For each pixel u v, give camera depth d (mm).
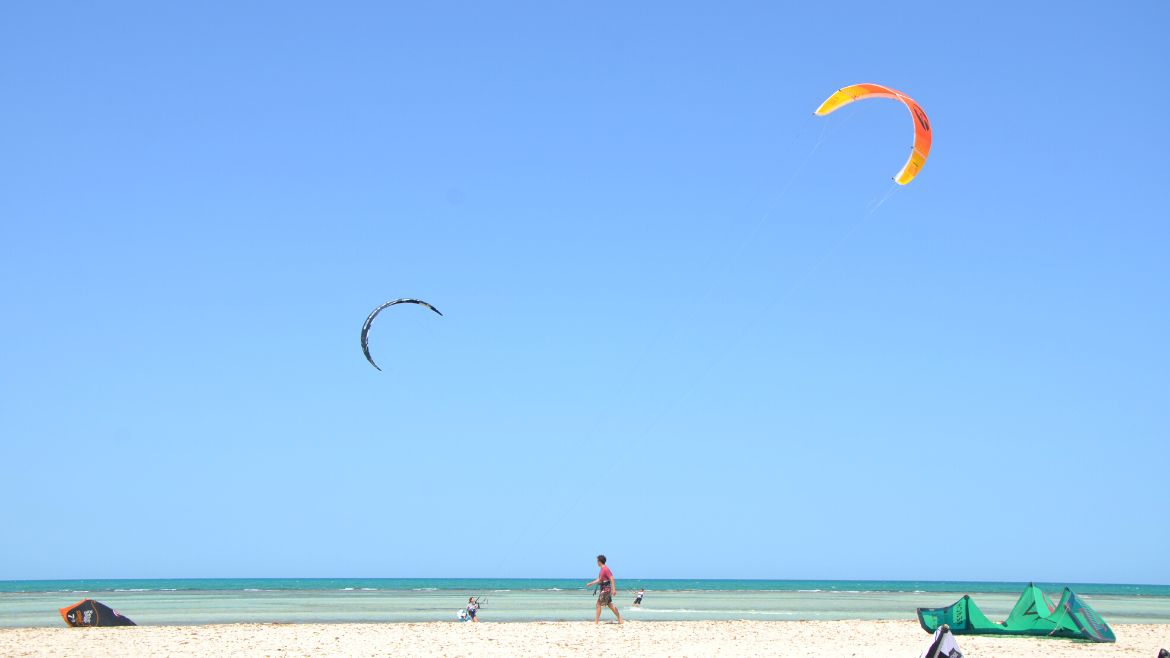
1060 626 20734
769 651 18625
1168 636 22656
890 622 26703
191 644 19906
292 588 89938
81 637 21531
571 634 21625
